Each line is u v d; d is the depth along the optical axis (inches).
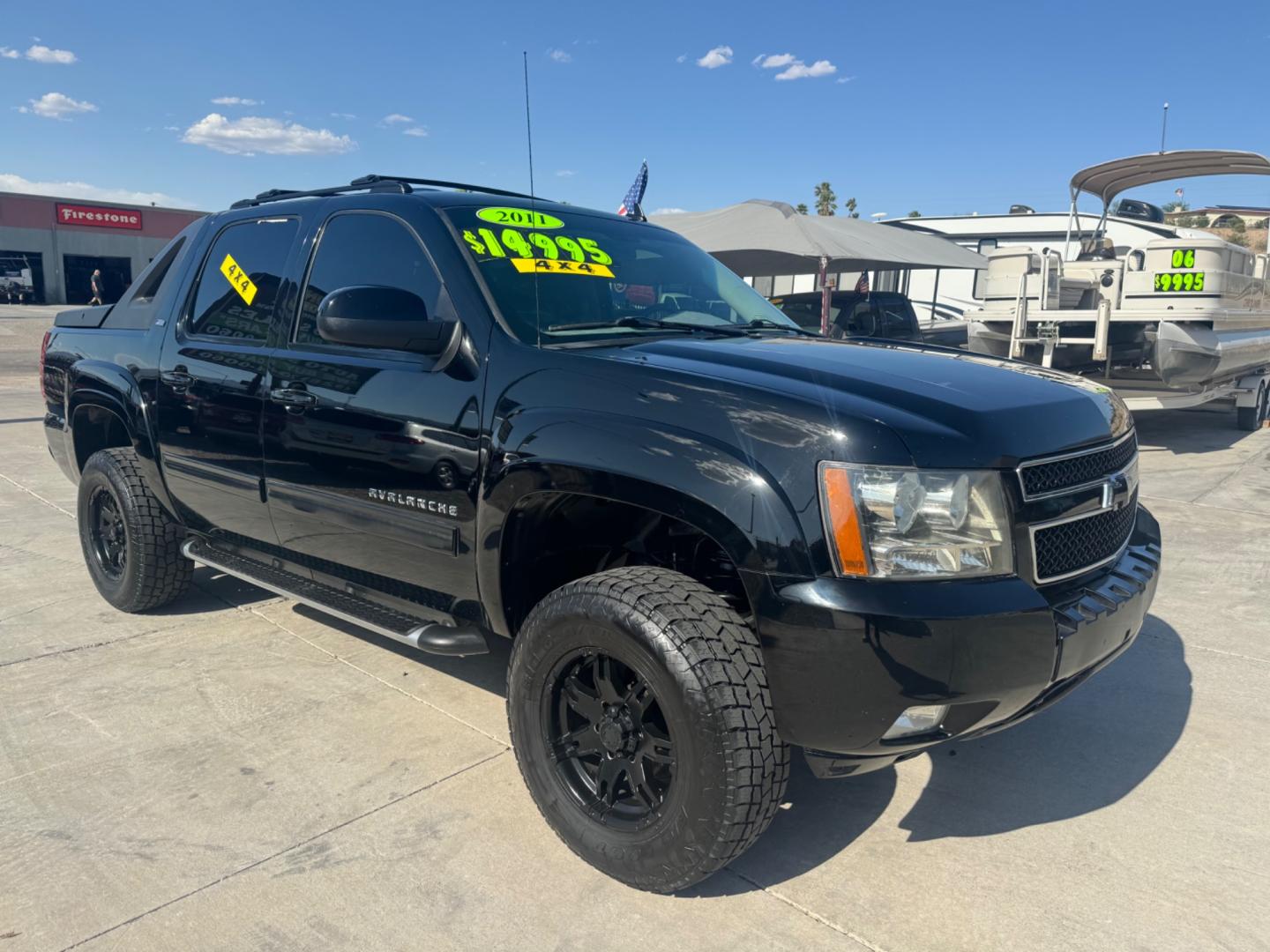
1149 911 93.1
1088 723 134.4
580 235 134.6
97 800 110.0
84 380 170.4
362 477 120.0
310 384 126.5
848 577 83.5
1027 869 99.9
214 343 145.9
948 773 120.6
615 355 102.8
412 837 103.6
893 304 462.9
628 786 97.6
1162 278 325.1
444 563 112.7
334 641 160.9
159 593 166.9
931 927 90.4
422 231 121.6
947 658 82.4
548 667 97.9
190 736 125.7
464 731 128.6
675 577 93.7
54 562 204.7
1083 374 360.8
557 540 111.0
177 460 152.1
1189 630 170.4
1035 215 546.9
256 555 147.4
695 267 147.1
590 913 91.7
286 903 92.4
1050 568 93.4
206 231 158.9
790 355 106.1
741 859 101.2
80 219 1653.5
